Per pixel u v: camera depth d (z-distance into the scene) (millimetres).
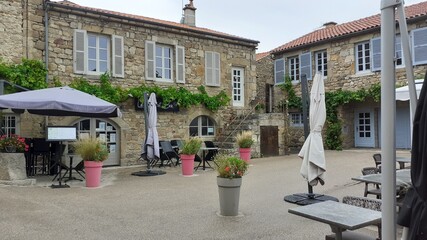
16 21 10312
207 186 7953
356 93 14773
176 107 13180
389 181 1924
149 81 12836
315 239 4363
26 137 10305
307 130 6539
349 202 4137
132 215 5453
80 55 11352
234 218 5309
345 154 13578
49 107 7719
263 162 12250
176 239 4375
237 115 15180
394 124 1917
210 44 14492
